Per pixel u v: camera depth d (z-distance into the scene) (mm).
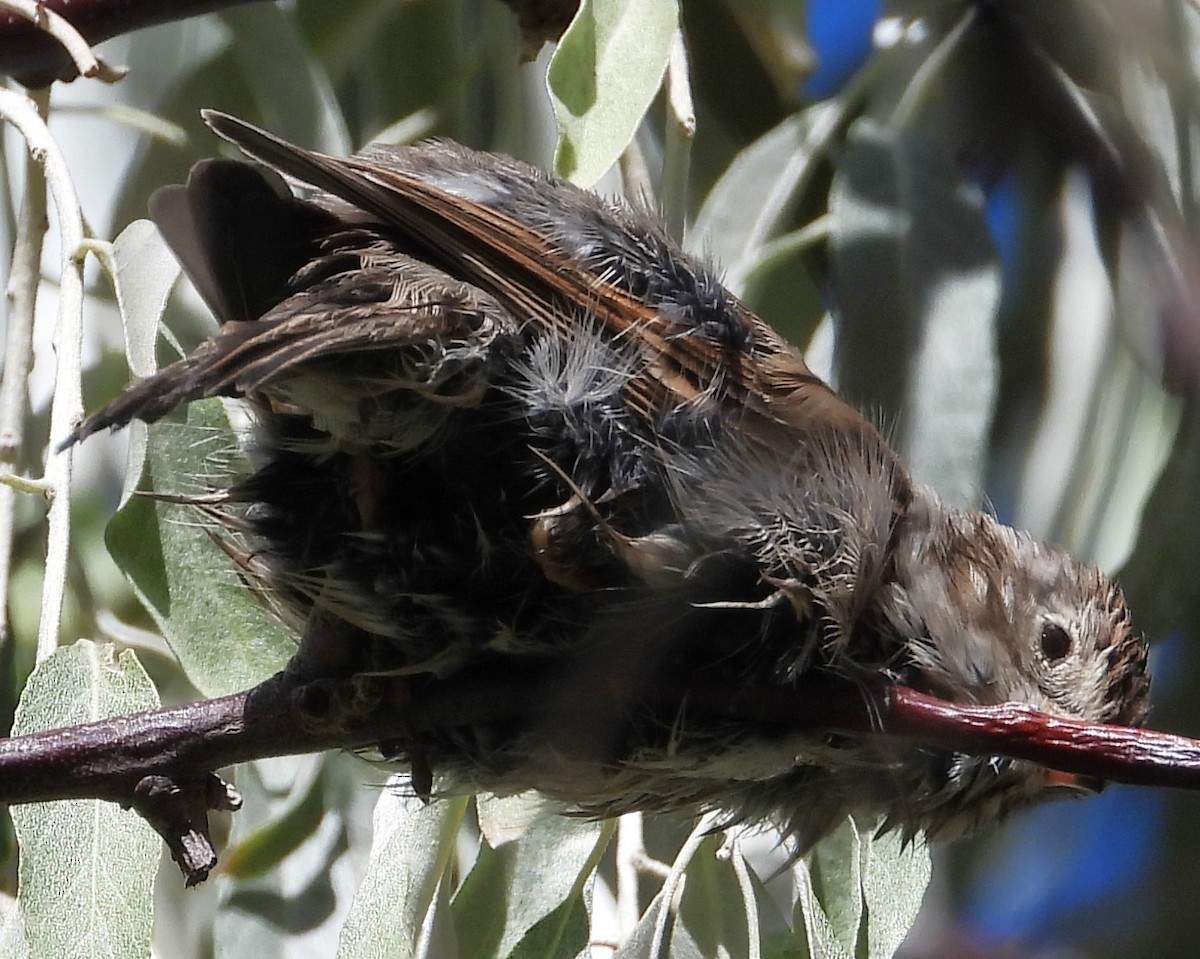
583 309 2092
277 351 2070
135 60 2184
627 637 2094
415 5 2188
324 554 2092
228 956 2135
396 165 2104
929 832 2119
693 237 2164
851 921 2125
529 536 2090
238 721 2088
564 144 2119
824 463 2102
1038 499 2178
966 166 2189
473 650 2094
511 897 2123
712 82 2193
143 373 2121
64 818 2098
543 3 2156
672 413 2096
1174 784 2080
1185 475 2166
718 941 2123
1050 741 2084
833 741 2102
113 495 2182
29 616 2154
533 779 2100
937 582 2109
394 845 2117
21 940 2111
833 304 2158
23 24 2141
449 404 2084
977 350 2152
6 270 2164
